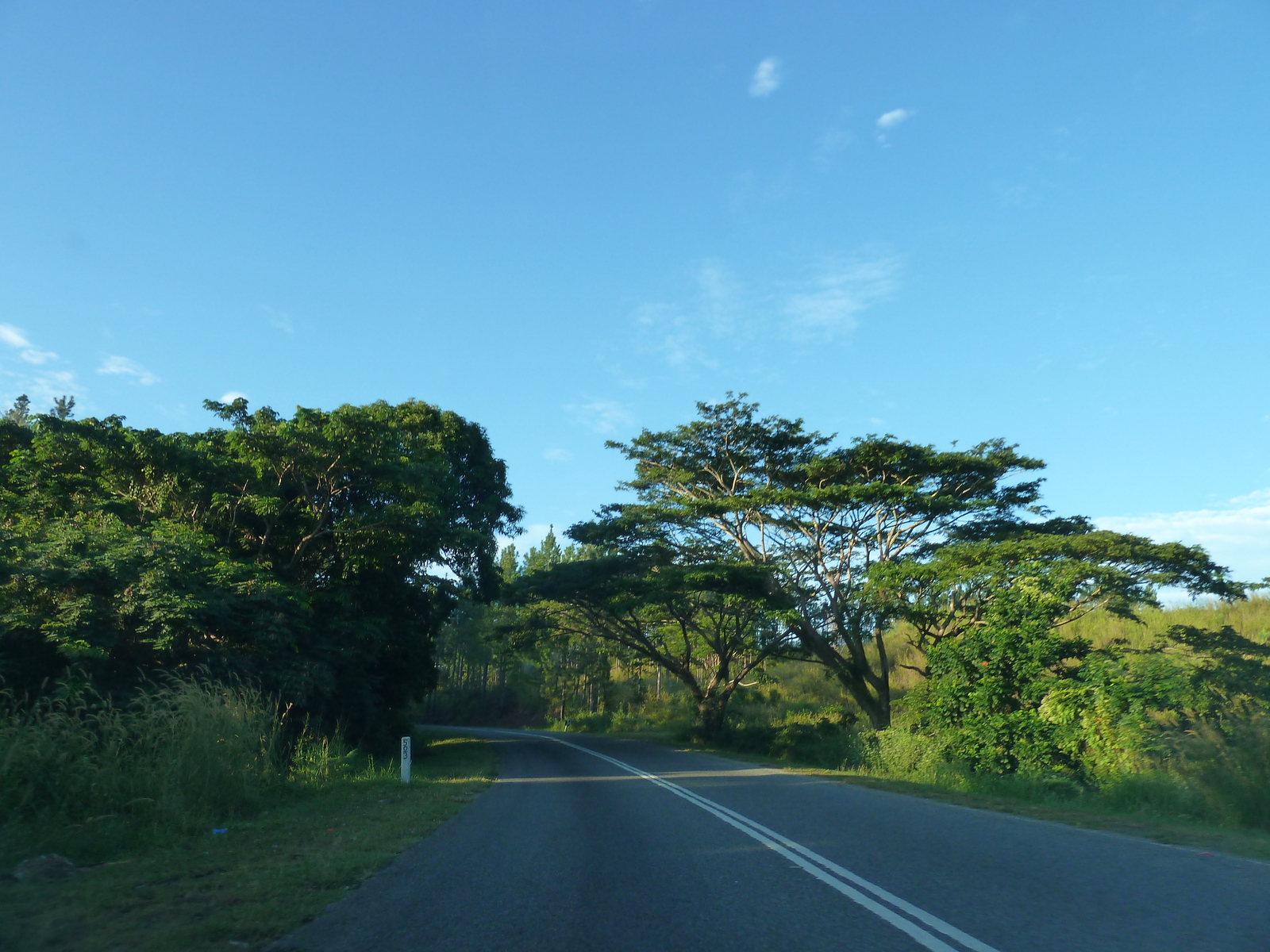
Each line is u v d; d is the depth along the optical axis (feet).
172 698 39.22
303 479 69.15
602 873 24.93
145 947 17.17
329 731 71.51
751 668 133.08
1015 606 71.05
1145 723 56.08
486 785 55.77
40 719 33.30
